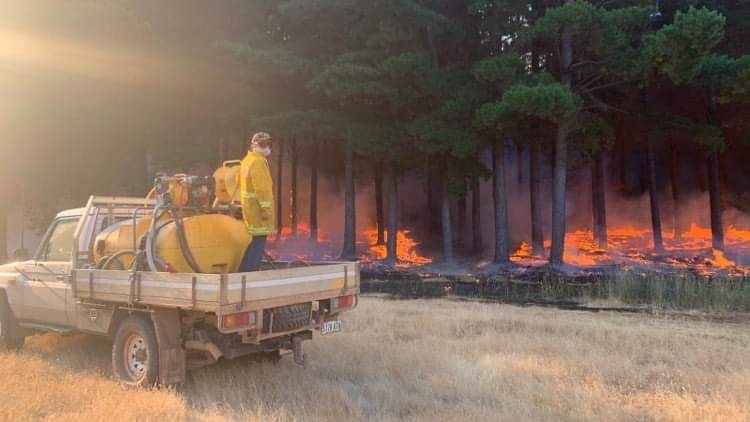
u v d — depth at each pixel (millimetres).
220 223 6289
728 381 6004
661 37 14773
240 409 5355
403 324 9250
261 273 5617
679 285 12391
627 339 8070
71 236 7352
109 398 5406
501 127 16734
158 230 6324
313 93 19797
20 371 6207
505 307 11398
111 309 6344
